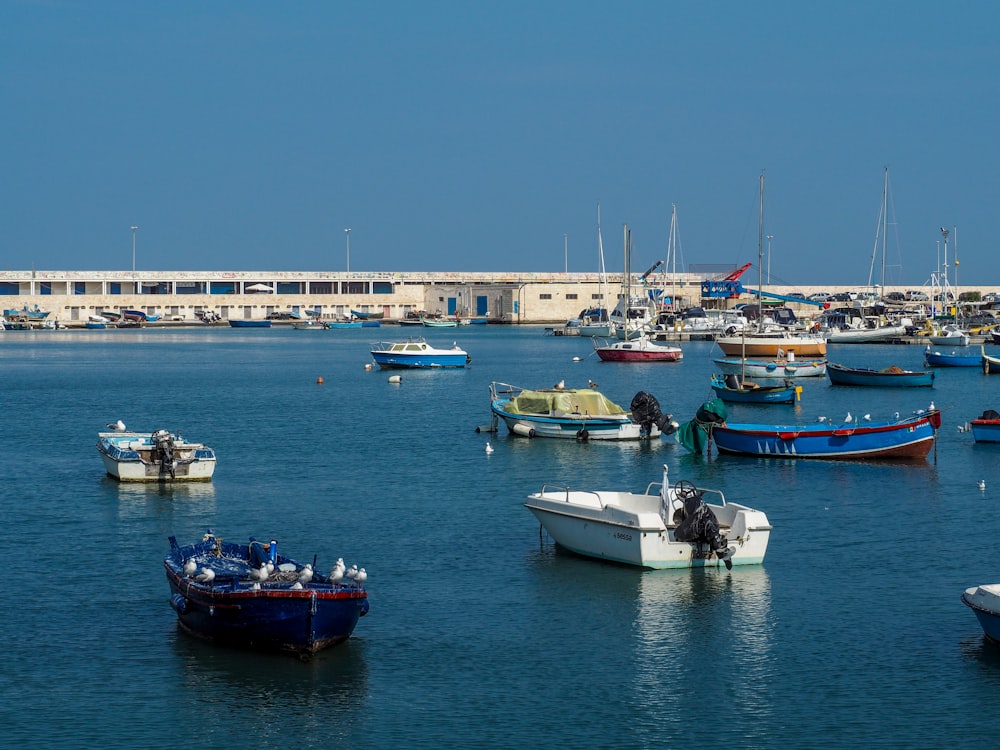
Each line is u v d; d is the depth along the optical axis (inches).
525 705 1091.9
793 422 3112.7
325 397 3806.6
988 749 1013.8
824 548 1608.0
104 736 1027.9
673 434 2696.9
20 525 1740.9
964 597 1227.9
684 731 1045.2
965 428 2787.9
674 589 1400.1
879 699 1104.2
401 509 1866.4
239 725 1047.6
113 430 2891.2
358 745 1016.9
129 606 1339.8
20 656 1187.3
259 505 1895.9
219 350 6599.4
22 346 6988.2
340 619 1159.6
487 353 6220.5
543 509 1560.0
